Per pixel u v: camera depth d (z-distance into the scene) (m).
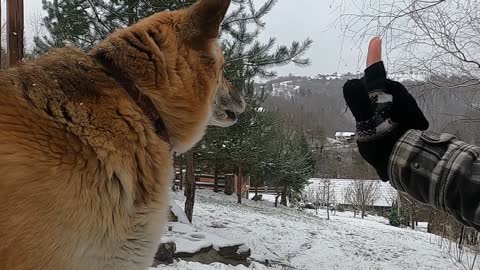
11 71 0.61
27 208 0.52
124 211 0.60
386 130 0.43
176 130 0.71
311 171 11.35
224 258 2.98
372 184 13.88
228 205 7.62
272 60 3.70
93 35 3.53
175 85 0.69
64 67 0.62
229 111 0.95
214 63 0.75
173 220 3.36
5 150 0.53
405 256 5.52
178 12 0.75
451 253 5.53
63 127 0.57
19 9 1.63
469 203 0.36
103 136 0.59
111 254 0.60
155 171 0.65
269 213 7.77
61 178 0.55
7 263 0.52
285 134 9.31
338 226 8.11
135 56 0.67
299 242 5.42
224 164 8.16
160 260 2.44
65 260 0.55
